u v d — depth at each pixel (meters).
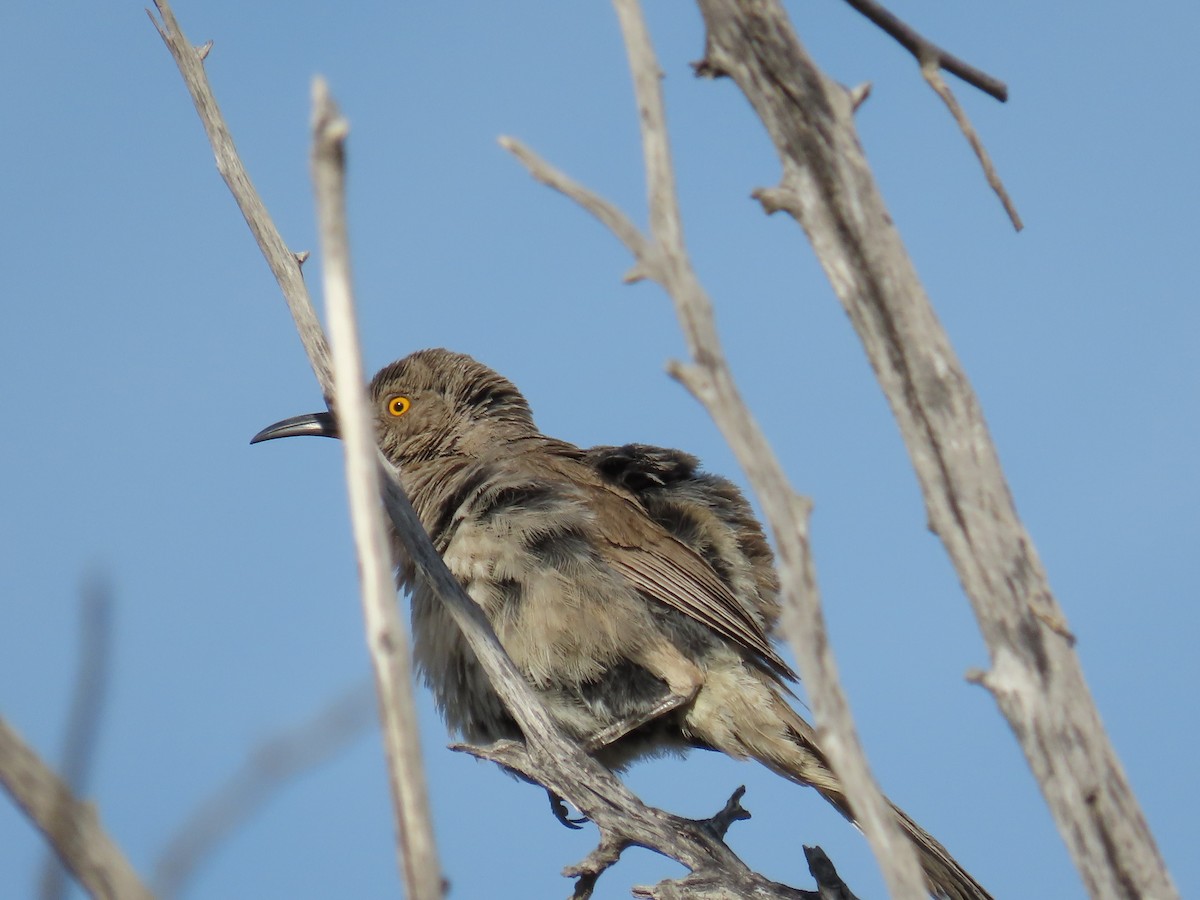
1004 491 6.55
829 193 6.84
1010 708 6.33
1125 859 6.14
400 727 5.58
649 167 6.52
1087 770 6.21
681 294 6.35
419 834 5.47
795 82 6.90
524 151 6.38
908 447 6.67
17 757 4.46
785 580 6.21
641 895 12.30
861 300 6.75
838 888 11.88
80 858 4.41
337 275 5.77
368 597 5.72
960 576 6.53
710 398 6.26
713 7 7.04
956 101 7.35
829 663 6.22
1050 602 6.42
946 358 6.69
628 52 6.62
